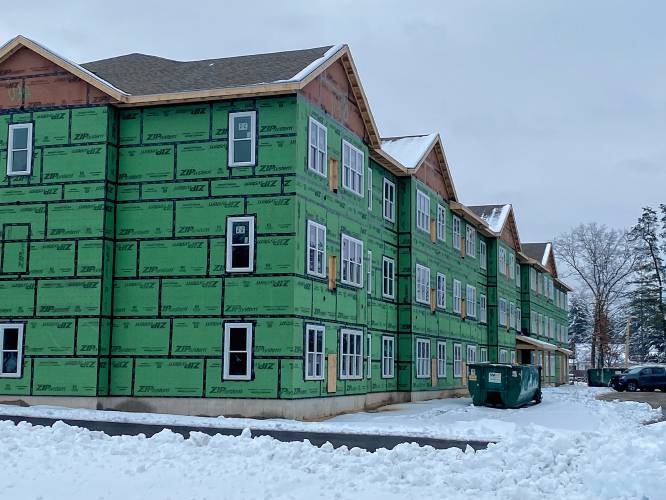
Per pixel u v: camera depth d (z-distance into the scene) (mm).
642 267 94438
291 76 25594
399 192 36656
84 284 25672
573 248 92625
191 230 25594
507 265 56031
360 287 30203
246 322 24781
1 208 26734
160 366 25391
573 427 23875
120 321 25891
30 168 26594
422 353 37250
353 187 30094
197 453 14078
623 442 13641
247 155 25344
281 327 24484
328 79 27953
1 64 27188
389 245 35156
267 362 24484
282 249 24734
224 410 24688
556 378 74625
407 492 11781
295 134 25016
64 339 25672
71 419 21766
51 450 14062
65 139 26344
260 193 25094
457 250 44406
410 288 35906
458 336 43750
